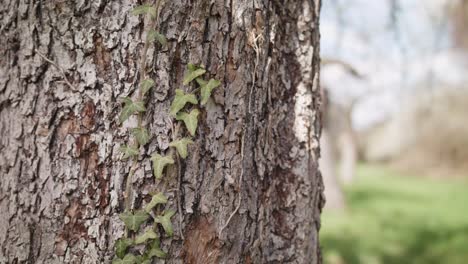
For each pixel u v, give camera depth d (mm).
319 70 1188
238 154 1030
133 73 990
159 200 993
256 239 1077
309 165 1163
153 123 997
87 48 983
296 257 1150
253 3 1036
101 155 990
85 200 990
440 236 4250
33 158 990
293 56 1148
